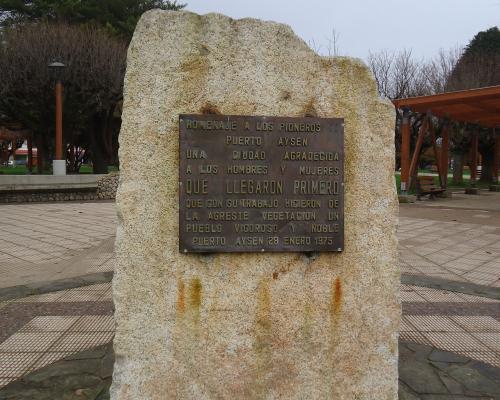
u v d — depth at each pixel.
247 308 2.75
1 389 3.11
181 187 2.66
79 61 19.00
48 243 8.24
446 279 6.03
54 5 23.11
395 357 2.86
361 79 2.83
